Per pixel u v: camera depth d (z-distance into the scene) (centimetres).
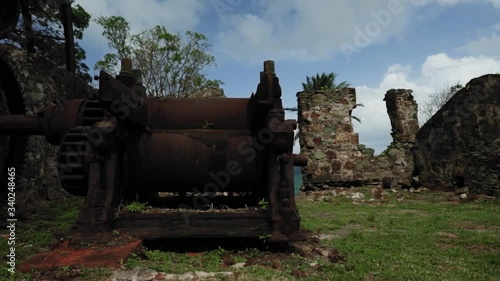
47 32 1664
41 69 902
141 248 399
